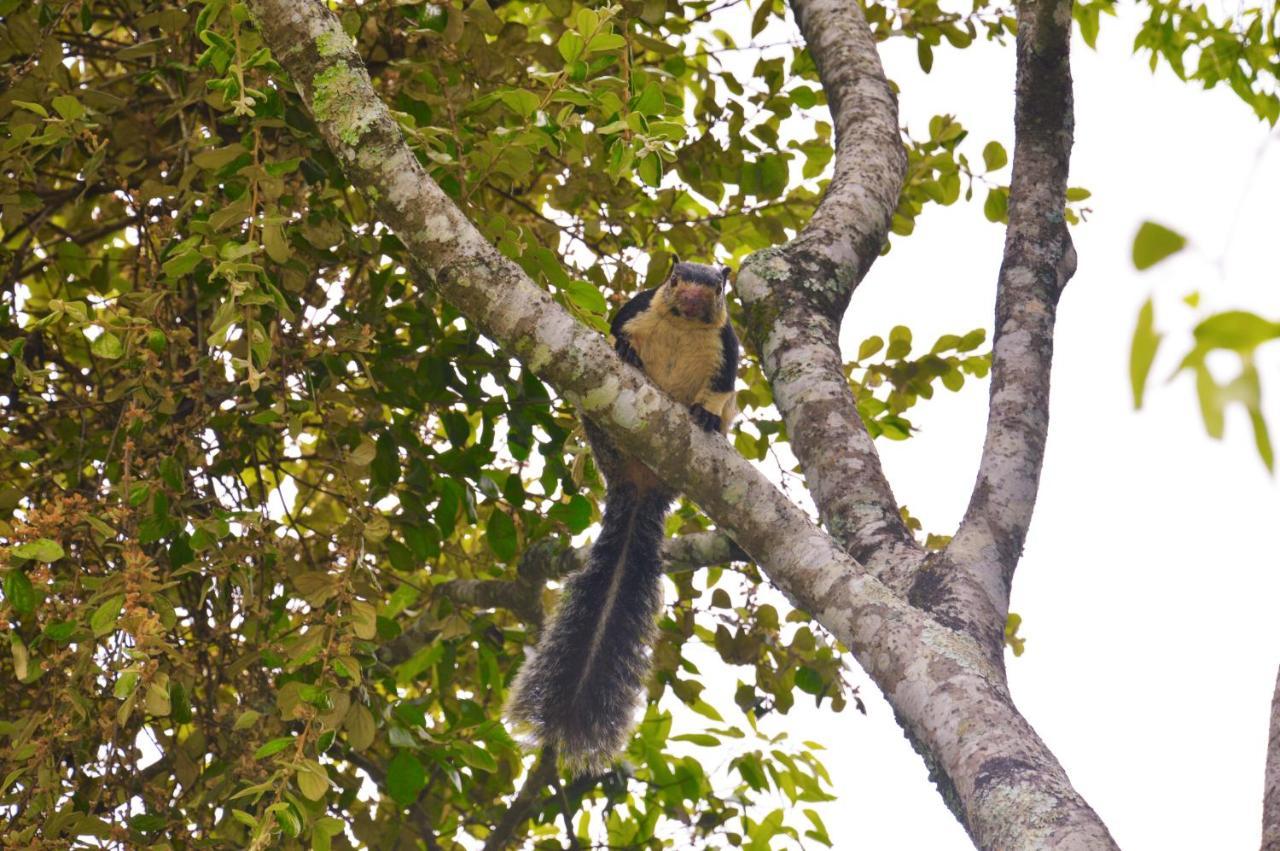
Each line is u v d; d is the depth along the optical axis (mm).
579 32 7570
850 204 8852
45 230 10648
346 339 8195
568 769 10047
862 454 7344
